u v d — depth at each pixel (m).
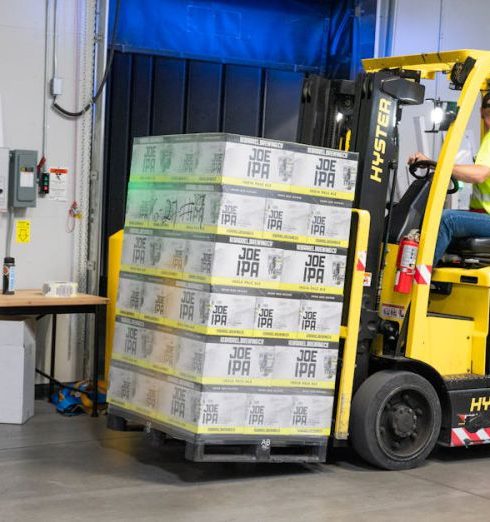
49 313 5.92
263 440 4.57
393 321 5.22
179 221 4.63
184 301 4.54
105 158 7.31
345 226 4.71
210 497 4.38
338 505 4.34
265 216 4.48
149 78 7.41
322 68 8.11
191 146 4.60
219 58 7.66
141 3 7.36
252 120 7.79
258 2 7.79
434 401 5.12
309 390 4.67
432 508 4.37
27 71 6.41
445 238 5.30
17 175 6.27
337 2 8.03
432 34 7.88
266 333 4.53
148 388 4.76
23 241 6.47
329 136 5.30
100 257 6.80
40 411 6.20
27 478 4.58
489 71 5.05
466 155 6.54
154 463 4.96
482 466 5.29
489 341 5.41
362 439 4.95
